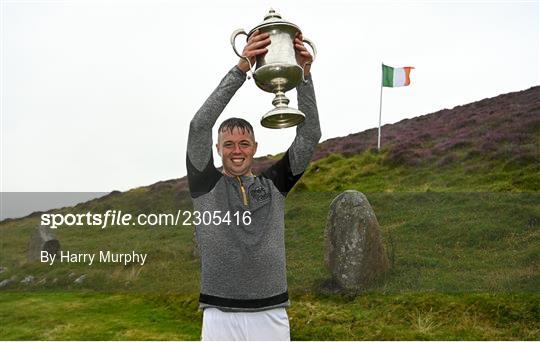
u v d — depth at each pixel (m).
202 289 2.55
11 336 6.23
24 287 9.41
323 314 6.24
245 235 2.50
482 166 13.03
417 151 16.28
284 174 2.75
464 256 7.82
